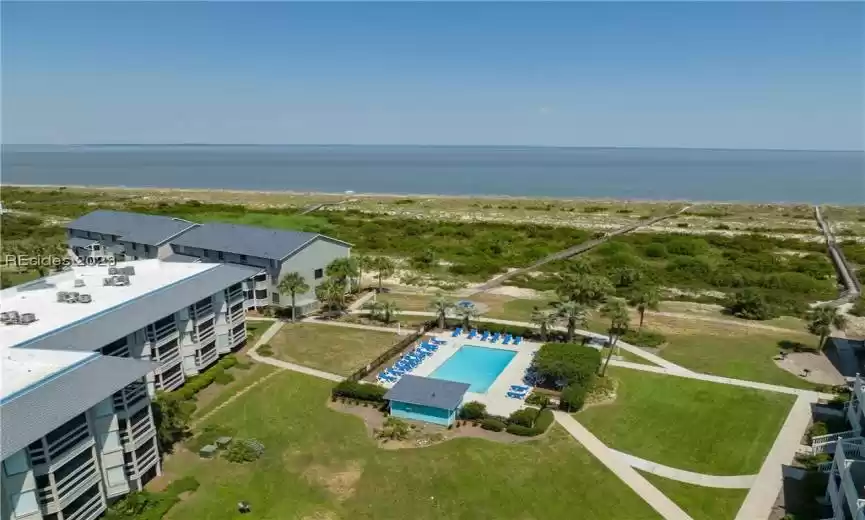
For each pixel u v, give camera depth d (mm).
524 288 91938
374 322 75375
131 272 61812
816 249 117438
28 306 49875
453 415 49438
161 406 43906
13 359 38125
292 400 53469
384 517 37219
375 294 88438
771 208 177000
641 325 72375
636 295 77000
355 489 40094
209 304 59156
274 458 43812
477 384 57656
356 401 53219
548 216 163125
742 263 106250
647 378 58219
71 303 51094
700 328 73562
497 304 83625
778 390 55531
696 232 135875
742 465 43031
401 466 42812
